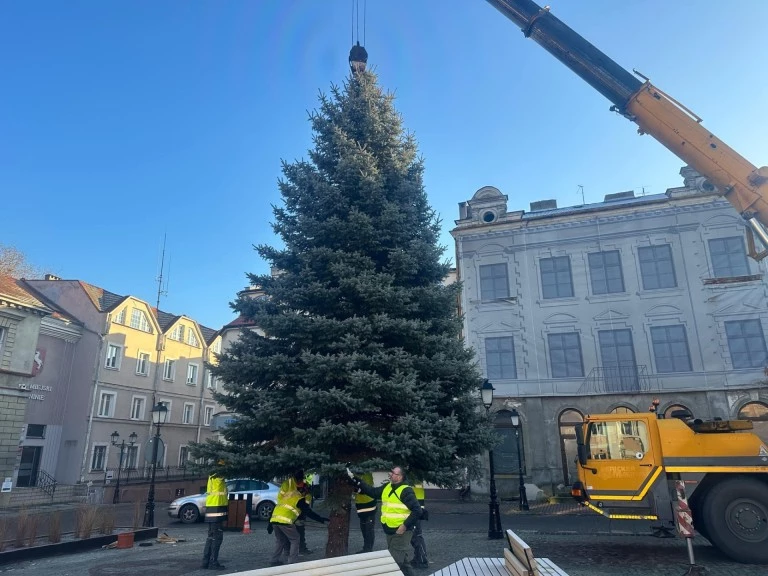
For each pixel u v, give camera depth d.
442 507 21.39
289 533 8.89
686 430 10.59
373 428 9.30
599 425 11.23
